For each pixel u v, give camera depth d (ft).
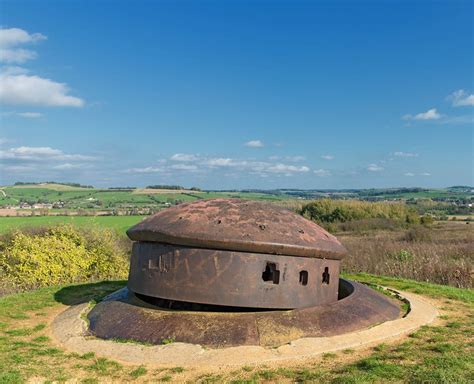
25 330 24.13
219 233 21.34
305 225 24.25
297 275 21.99
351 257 58.18
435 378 16.14
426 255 56.70
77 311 25.66
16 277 42.96
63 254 45.42
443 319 25.23
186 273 21.52
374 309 24.13
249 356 18.60
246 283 21.18
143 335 20.71
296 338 20.17
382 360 18.20
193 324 20.57
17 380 16.89
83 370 18.10
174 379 17.02
